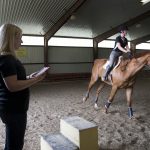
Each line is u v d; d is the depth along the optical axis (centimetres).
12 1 762
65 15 941
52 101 602
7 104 143
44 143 244
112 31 1230
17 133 148
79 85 995
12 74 137
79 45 1302
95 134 234
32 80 145
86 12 970
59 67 1252
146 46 1534
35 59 1179
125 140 296
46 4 838
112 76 422
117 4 912
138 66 378
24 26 1044
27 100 152
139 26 1210
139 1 897
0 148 273
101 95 682
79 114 447
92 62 1351
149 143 284
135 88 848
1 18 891
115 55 425
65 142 234
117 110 473
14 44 150
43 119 412
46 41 1175
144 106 515
